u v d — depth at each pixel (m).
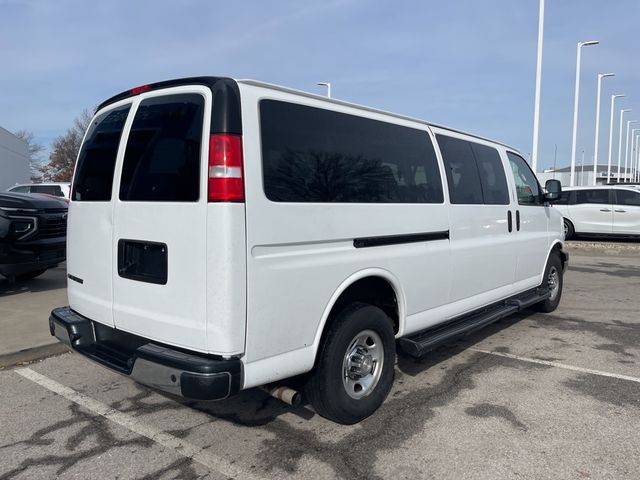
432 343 4.25
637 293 8.89
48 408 4.03
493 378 4.70
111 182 3.51
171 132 3.14
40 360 5.12
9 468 3.17
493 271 5.38
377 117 3.96
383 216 3.83
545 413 3.95
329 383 3.46
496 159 5.62
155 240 3.14
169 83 3.25
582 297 8.52
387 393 3.95
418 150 4.35
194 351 3.00
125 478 3.07
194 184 2.96
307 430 3.67
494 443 3.48
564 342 5.86
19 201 7.11
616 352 5.50
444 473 3.12
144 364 3.06
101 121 3.83
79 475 3.09
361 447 3.43
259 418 3.86
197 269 2.93
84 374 4.76
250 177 2.93
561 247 7.23
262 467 3.19
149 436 3.58
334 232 3.41
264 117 3.08
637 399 4.23
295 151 3.23
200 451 3.38
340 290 3.48
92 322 3.78
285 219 3.09
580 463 3.24
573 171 26.12
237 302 2.88
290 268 3.14
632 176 61.56
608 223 16.25
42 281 8.63
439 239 4.50
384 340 3.89
